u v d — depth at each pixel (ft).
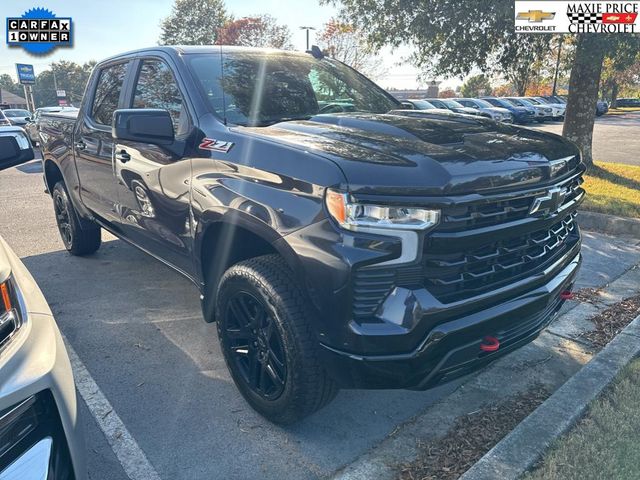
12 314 5.42
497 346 7.75
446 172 7.07
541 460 7.59
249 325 8.73
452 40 28.25
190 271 10.46
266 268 8.13
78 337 12.21
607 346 10.62
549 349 11.39
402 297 6.95
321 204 7.11
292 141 8.12
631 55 27.12
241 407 9.56
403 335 6.89
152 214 11.14
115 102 13.07
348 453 8.36
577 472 7.23
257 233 8.04
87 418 9.27
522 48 30.37
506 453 7.69
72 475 5.72
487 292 7.55
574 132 31.35
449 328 7.11
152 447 8.53
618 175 29.48
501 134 9.14
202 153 9.32
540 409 8.66
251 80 11.03
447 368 7.41
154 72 11.66
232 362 9.35
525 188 7.79
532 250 8.39
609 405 8.75
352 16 29.91
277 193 7.73
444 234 6.96
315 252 7.16
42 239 20.27
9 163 8.10
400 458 8.20
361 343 6.97
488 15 25.73
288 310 7.74
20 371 5.18
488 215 7.31
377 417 9.27
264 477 7.87
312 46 13.66
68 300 14.29
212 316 10.32
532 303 8.10
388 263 6.87
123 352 11.54
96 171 13.62
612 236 19.38
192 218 9.61
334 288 7.00
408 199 6.79
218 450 8.45
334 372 7.45
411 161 7.25
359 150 7.59
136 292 14.82
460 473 7.79
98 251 18.53
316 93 11.76
